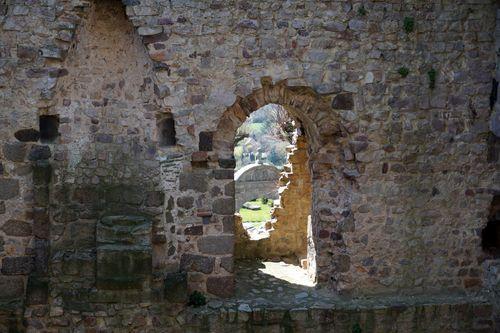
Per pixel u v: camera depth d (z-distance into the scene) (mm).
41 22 7246
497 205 8273
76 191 7676
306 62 7523
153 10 7281
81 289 7137
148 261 7133
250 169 18109
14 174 7391
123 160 7785
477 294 8062
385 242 7871
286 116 17125
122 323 7184
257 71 7461
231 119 7629
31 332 7137
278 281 8586
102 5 7641
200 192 7590
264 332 7348
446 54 7781
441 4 7715
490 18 7816
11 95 7305
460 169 7949
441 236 8000
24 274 7449
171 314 7227
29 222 7438
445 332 7672
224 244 7633
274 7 7445
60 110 7562
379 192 7805
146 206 7652
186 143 7492
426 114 7801
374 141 7719
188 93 7414
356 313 7445
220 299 7660
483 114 7910
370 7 7578
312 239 8703
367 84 7641
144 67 7645
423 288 8008
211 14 7367
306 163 9938
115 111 7812
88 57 7703
